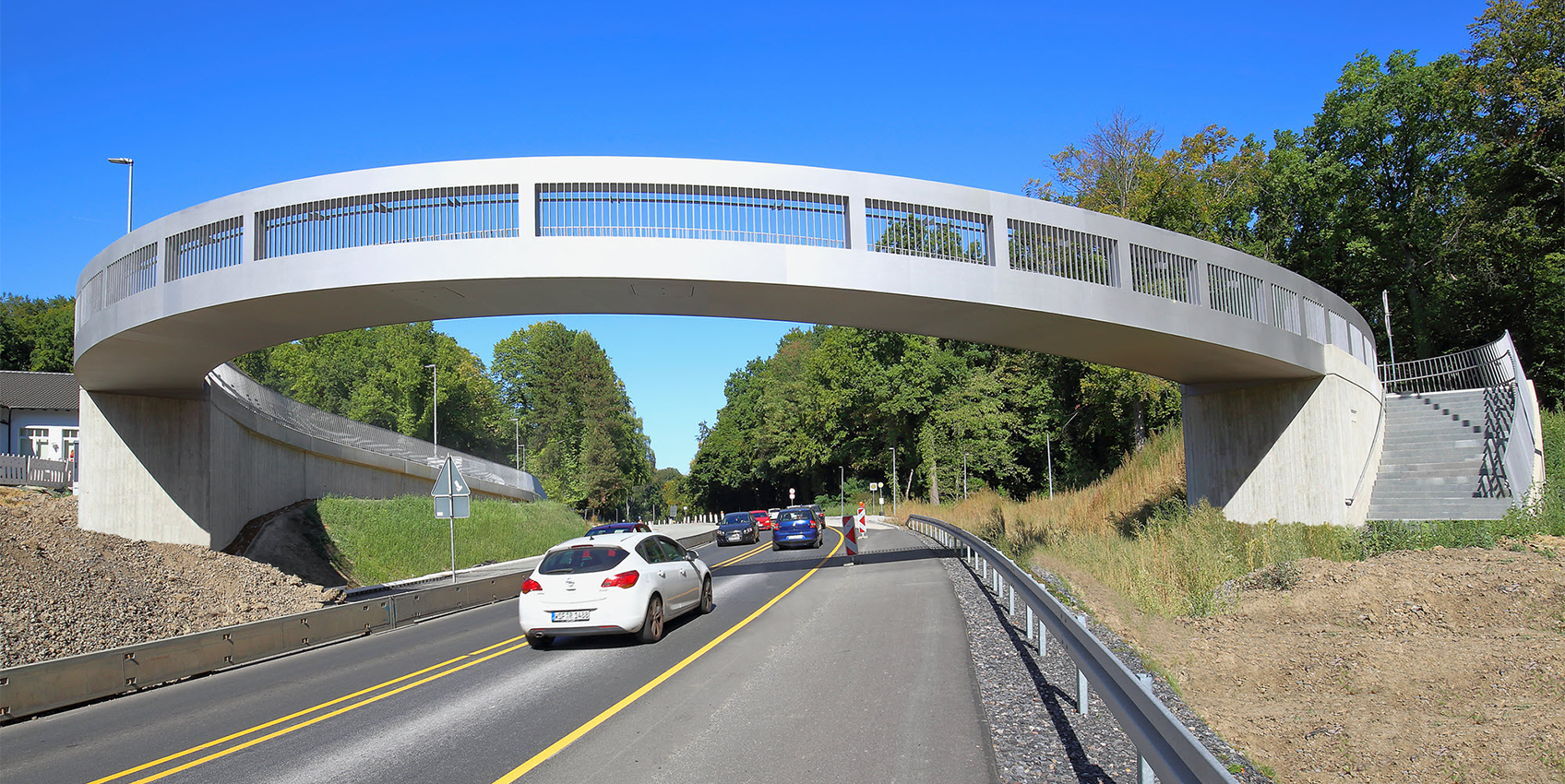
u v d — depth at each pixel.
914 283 17.00
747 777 5.89
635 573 12.11
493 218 16.16
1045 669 9.07
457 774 6.26
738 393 110.00
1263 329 20.38
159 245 17.30
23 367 63.50
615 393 94.12
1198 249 19.69
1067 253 18.31
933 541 33.91
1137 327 18.55
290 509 30.53
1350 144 40.69
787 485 95.56
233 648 12.52
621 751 6.66
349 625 15.11
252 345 19.50
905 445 70.94
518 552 39.88
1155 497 30.95
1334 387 22.08
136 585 16.83
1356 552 16.14
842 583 19.11
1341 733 7.91
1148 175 43.62
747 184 16.62
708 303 18.17
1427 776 6.89
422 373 70.62
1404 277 41.03
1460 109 36.47
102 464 22.06
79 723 9.02
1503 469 19.70
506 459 94.81
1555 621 10.72
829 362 71.50
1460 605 11.74
